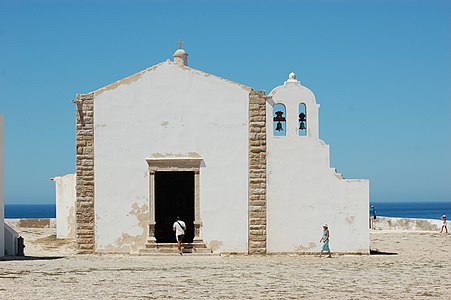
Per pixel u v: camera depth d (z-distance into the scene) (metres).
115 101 32.31
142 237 31.97
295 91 32.53
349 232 32.19
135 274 22.95
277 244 32.09
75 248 34.19
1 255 29.47
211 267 25.83
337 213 32.22
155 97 32.38
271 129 32.34
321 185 32.25
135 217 32.03
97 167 32.16
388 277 22.41
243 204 32.12
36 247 37.22
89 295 17.77
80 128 32.25
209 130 32.31
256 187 32.16
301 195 32.22
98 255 31.58
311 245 32.09
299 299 17.38
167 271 24.09
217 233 32.03
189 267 25.77
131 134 32.25
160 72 32.44
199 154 32.25
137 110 32.34
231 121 32.34
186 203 37.88
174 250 31.83
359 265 26.98
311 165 32.34
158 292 18.44
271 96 32.38
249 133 32.28
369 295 18.14
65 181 43.91
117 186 32.06
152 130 32.28
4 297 17.25
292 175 32.25
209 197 32.16
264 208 32.09
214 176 32.19
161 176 37.94
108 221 32.00
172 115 32.34
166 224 37.72
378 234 49.19
